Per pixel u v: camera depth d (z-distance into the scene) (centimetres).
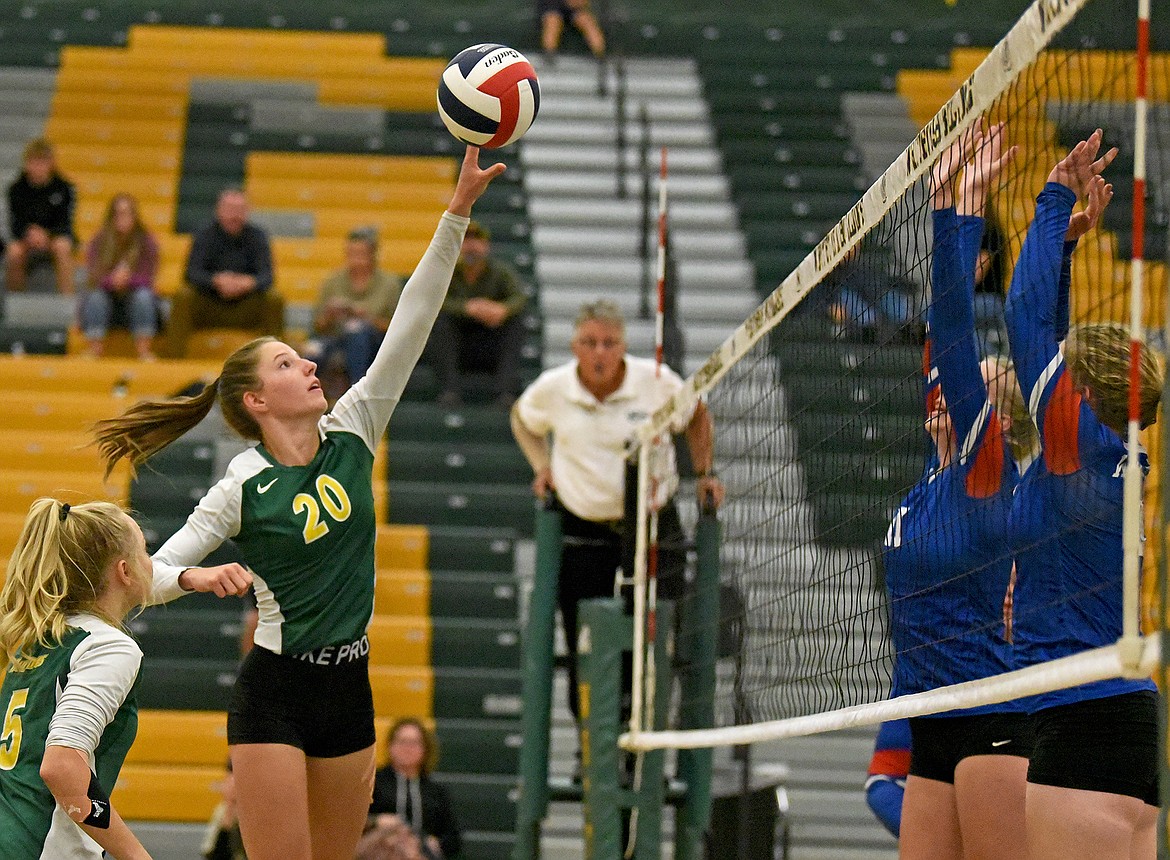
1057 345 556
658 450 1068
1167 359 425
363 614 641
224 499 632
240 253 2022
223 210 2005
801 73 2780
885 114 2683
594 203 2467
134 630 1655
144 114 2608
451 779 1546
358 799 654
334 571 631
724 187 2494
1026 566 554
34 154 2220
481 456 1895
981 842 586
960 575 584
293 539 624
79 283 2309
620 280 2295
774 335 1082
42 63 2716
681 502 1350
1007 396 628
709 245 2377
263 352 638
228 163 2512
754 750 1598
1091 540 542
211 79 2698
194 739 1578
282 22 2883
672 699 1184
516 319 1956
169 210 2408
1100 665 465
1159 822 430
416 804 1337
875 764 863
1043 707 543
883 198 650
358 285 1905
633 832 1032
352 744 646
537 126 2627
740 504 1145
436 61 2811
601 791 1016
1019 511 560
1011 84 539
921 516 626
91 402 1920
